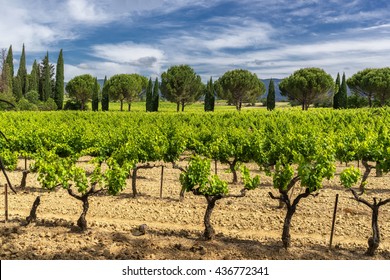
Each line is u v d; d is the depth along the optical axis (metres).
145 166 11.51
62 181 8.65
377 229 7.50
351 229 8.95
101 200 11.07
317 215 9.89
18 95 74.81
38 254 7.21
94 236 8.17
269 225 9.20
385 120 26.95
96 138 17.30
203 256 7.30
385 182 13.84
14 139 16.36
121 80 73.31
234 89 66.50
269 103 62.12
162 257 7.22
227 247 7.75
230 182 13.95
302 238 8.41
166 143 14.90
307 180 8.05
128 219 9.54
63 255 7.14
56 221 9.07
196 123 31.67
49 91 81.75
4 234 8.21
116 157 13.10
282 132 24.06
